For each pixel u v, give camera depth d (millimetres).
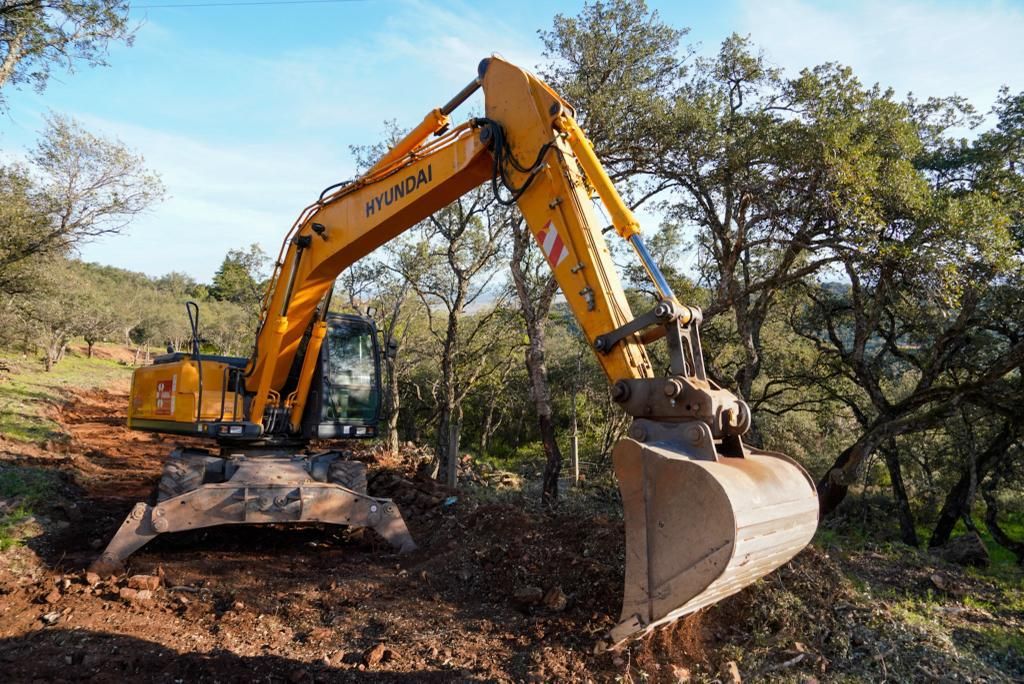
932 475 17484
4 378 26938
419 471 13414
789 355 16109
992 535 14992
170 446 18156
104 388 33250
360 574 7078
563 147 5348
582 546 6758
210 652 5086
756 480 3914
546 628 5574
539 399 10266
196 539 8281
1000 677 5293
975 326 12484
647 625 3904
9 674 4543
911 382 18234
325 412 8820
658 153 10922
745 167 10539
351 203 7309
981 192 10836
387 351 9594
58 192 19266
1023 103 11625
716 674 4855
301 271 7902
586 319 5012
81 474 11969
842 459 13094
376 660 4980
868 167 9273
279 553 8023
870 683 4832
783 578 6195
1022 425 12617
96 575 6508
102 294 45938
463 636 5449
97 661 4797
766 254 13844
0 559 6781
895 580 8258
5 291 21750
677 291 14820
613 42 10766
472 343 17031
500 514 8219
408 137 6660
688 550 3744
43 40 13523
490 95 5910
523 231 10766
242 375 8828
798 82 10406
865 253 9680
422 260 14672
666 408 4227
